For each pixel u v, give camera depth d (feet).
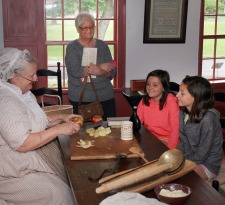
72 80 11.27
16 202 6.72
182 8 14.98
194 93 7.60
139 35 15.05
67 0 14.74
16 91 6.61
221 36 16.28
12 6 14.12
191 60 15.72
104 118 11.47
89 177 5.56
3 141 6.51
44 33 14.58
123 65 15.15
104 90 11.33
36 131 6.67
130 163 6.16
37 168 6.67
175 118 8.82
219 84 16.05
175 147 8.71
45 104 12.85
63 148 6.97
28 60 6.58
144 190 5.07
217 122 7.73
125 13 14.76
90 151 6.50
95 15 14.99
